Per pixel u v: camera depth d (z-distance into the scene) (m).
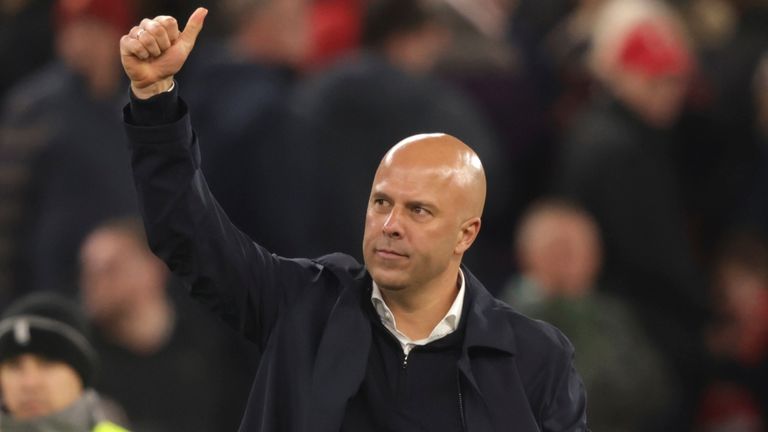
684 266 32.19
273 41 30.53
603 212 31.83
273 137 29.83
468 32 32.47
